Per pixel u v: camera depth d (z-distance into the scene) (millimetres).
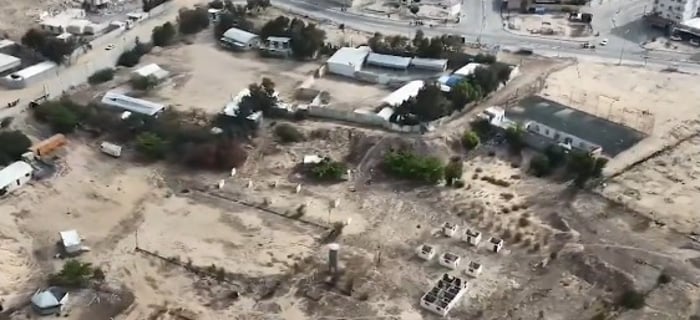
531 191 105188
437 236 96188
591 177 106250
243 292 86688
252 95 120750
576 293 85875
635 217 99062
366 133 116000
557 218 98812
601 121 121812
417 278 88938
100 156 111125
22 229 95188
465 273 89375
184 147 111625
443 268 90500
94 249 92938
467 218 99500
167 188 105625
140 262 91000
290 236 96312
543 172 108938
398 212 101125
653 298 84188
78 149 111250
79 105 119938
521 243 94375
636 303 83250
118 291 86188
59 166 106750
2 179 99938
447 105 119438
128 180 106750
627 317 81875
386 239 95812
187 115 120875
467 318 82812
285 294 86438
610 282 86875
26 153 106312
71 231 94125
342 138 116062
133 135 115312
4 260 89375
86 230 96250
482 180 107938
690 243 93812
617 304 83875
